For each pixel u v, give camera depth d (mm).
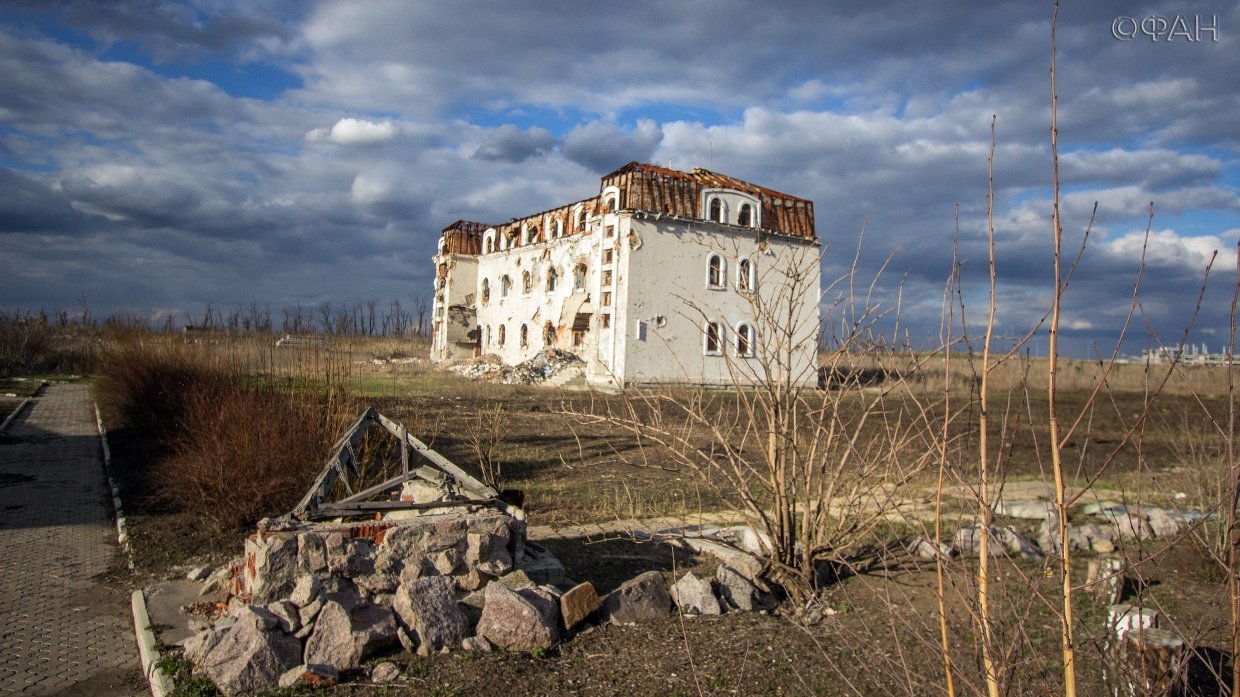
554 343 42719
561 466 15641
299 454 10875
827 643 6781
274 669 5828
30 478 13977
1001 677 3551
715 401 24062
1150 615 6387
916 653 6418
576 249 41188
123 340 22391
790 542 8164
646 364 36844
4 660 6477
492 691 5738
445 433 19516
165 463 12516
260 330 28297
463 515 7559
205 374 16781
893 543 9398
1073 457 17219
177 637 6750
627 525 10719
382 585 6688
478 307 52156
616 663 6297
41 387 31250
